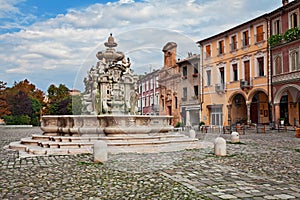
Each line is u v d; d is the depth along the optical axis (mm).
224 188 5227
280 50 24828
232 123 29328
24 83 63719
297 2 23141
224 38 30812
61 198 4699
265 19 26359
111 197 4715
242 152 10039
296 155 9344
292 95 24656
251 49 27797
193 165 7402
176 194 4840
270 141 14711
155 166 7211
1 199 4668
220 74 31312
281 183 5586
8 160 8391
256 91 27328
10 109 50375
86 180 5840
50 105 55625
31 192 5055
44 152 9547
